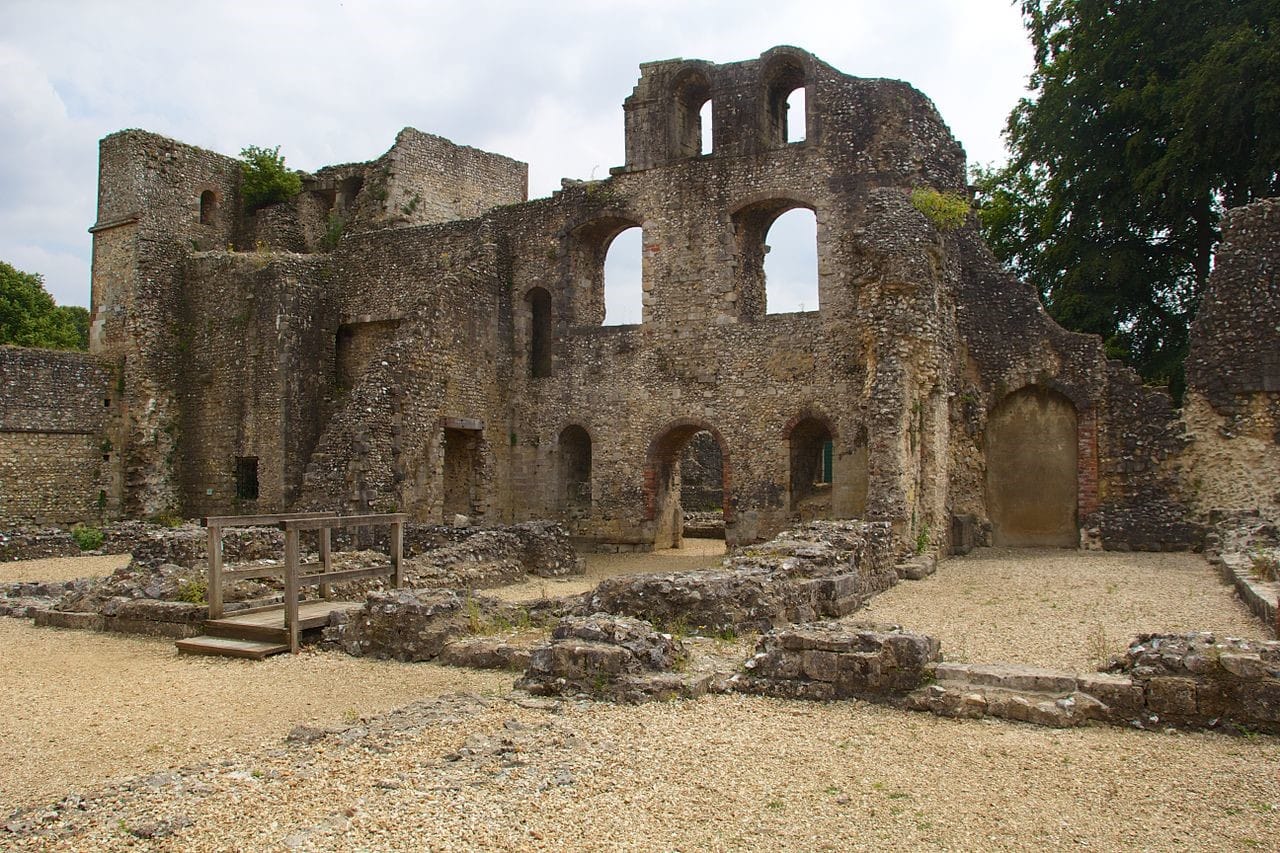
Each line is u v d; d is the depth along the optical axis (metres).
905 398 19.89
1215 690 7.73
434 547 20.77
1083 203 29.44
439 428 25.20
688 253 26.25
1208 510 20.95
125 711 9.42
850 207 24.31
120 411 29.80
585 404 27.34
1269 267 20.83
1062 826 5.90
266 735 8.48
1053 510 22.83
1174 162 26.06
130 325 29.83
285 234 33.03
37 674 11.23
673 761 7.09
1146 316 29.91
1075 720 7.93
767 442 24.89
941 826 5.92
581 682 9.06
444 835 5.70
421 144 33.34
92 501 29.20
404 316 28.53
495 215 28.67
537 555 20.28
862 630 9.20
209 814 5.97
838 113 24.64
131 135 30.22
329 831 5.72
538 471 27.89
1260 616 12.04
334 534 21.53
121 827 5.79
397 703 9.48
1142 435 21.81
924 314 20.52
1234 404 20.94
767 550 14.60
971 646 11.22
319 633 12.73
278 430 27.94
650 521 26.41
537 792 6.39
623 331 26.95
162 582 14.95
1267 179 25.47
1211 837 5.71
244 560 18.52
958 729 7.90
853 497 23.62
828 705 8.66
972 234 24.12
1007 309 23.36
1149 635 8.80
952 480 23.00
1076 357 22.53
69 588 17.09
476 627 11.87
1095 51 28.27
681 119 27.34
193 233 31.44
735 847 5.63
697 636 11.47
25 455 27.77
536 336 29.19
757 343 25.22
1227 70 24.33
